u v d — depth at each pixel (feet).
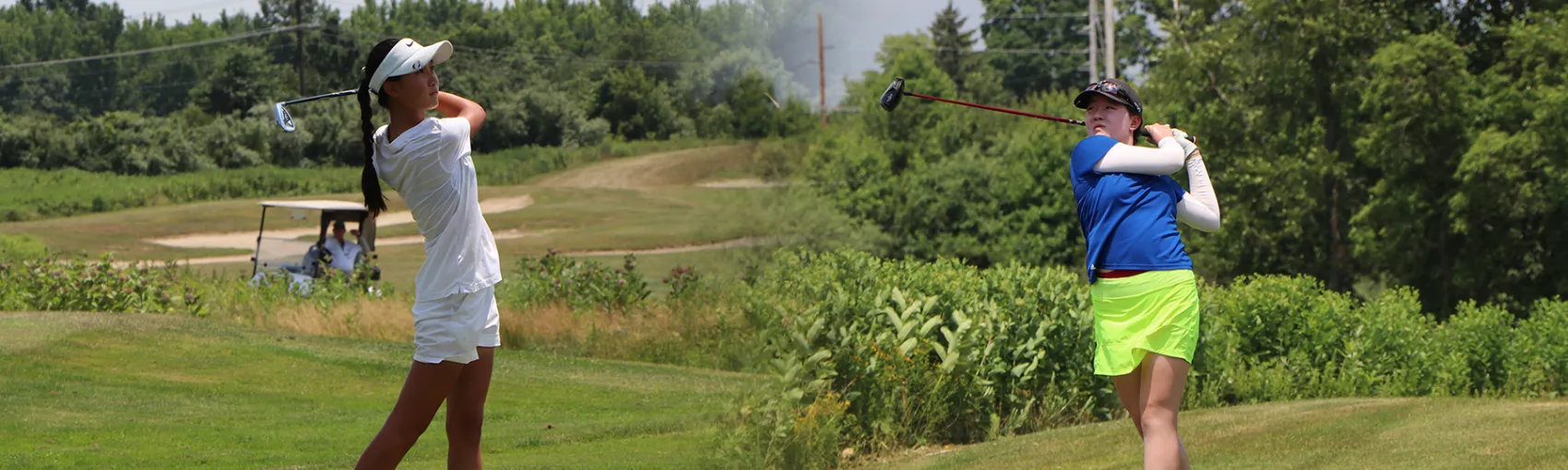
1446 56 215.72
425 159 33.99
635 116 507.71
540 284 131.13
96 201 423.23
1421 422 57.57
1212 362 83.51
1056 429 65.62
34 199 423.23
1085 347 69.82
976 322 67.36
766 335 62.85
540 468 55.01
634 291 130.82
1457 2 235.81
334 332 115.14
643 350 103.91
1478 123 215.51
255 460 57.72
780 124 264.72
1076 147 38.52
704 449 58.49
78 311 116.57
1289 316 91.97
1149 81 266.16
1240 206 232.94
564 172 466.70
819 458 56.59
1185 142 39.29
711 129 329.11
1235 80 244.22
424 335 34.81
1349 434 55.31
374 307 122.62
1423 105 212.23
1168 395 36.32
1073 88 380.78
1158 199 37.19
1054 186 286.87
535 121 534.37
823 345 60.18
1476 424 56.29
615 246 264.52
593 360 98.48
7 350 88.53
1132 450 53.83
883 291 69.21
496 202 376.27
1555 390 97.66
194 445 61.72
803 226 209.56
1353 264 241.35
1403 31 227.40
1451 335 99.76
